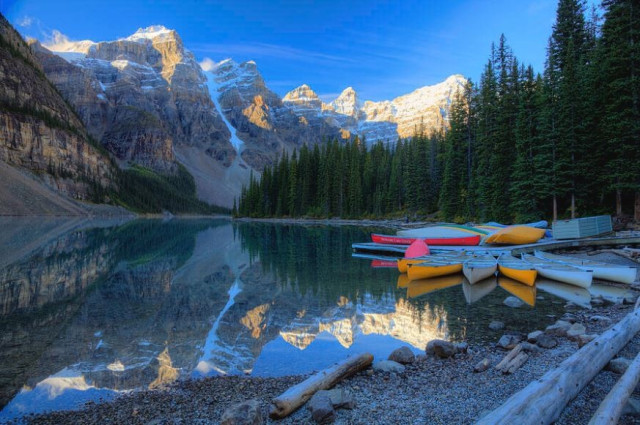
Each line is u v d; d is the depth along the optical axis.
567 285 16.84
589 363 5.79
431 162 76.25
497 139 44.66
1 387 7.36
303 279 19.25
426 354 8.62
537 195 37.62
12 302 14.36
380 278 19.47
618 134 29.81
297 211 112.50
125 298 15.13
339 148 112.62
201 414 6.11
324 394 5.92
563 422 4.78
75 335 10.55
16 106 150.62
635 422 4.70
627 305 12.52
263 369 8.20
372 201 95.19
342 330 10.86
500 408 4.37
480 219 48.31
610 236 28.14
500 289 16.16
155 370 8.18
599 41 35.69
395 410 5.72
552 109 35.50
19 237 43.88
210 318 12.27
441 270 19.02
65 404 6.68
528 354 8.10
